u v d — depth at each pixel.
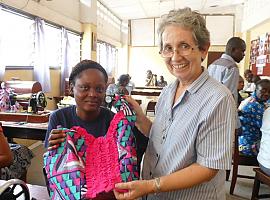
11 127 2.37
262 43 6.54
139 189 0.85
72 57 6.35
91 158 0.97
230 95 0.89
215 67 2.58
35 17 4.62
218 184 0.99
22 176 2.26
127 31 10.95
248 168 3.46
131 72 11.09
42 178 3.01
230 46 2.54
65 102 2.91
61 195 0.89
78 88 1.09
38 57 4.63
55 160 0.92
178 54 0.90
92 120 1.15
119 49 11.04
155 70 10.87
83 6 6.75
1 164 1.42
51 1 5.30
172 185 0.85
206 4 8.80
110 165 0.94
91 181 0.91
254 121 2.66
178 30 0.88
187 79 0.97
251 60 7.66
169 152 0.97
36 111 2.58
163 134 1.03
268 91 2.65
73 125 1.14
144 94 6.26
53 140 0.94
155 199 1.05
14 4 4.05
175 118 0.99
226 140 0.86
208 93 0.91
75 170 0.90
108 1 8.24
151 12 9.76
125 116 1.02
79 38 6.77
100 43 8.84
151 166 1.05
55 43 5.63
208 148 0.87
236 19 9.09
